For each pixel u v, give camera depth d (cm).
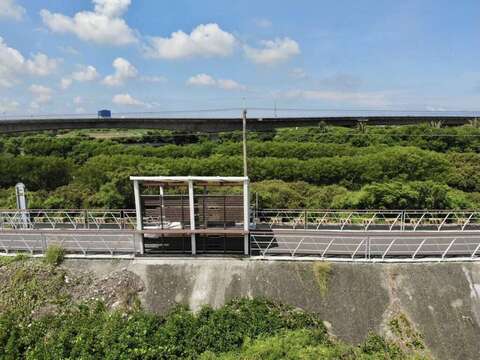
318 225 2397
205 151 5212
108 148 5381
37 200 3106
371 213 2725
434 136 5256
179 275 1795
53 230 2342
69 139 6044
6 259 1902
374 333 1521
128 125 5812
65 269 1834
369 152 4772
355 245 2028
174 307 1639
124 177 3131
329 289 1697
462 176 3981
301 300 1655
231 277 1775
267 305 1630
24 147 5703
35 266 1834
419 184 2991
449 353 1447
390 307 1611
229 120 6131
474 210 2748
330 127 6366
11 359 1415
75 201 3091
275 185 3491
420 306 1609
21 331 1525
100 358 1377
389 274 1753
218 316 1555
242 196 1891
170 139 6588
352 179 4119
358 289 1689
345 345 1465
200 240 1931
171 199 1909
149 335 1478
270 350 1353
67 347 1435
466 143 5188
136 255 1911
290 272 1786
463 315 1573
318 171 4169
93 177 3631
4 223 2461
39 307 1636
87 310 1608
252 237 2119
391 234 2202
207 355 1378
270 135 6300
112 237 2197
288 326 1537
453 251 1933
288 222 2509
